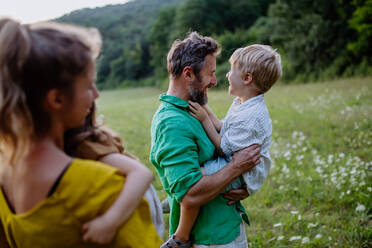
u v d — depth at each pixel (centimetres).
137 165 110
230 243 190
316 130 746
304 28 2966
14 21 95
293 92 1616
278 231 349
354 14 2581
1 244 118
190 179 171
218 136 191
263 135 188
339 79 2350
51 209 98
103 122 128
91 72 105
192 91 185
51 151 101
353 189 405
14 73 90
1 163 106
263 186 464
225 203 190
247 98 200
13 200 106
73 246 102
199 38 186
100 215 100
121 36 7844
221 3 5059
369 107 865
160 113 184
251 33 4000
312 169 497
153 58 6028
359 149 593
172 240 186
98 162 106
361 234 315
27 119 94
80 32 104
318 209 382
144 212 114
